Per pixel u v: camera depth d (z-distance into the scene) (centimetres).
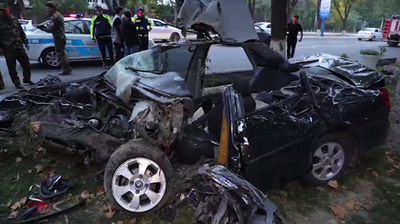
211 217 237
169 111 265
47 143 336
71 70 837
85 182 325
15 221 267
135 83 300
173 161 300
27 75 682
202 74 363
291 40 1044
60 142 317
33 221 265
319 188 319
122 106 326
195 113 332
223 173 238
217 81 362
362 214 282
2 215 276
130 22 773
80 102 359
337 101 313
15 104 385
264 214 227
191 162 301
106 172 265
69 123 316
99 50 932
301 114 294
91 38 903
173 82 297
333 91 321
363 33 2881
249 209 223
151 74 333
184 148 295
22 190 314
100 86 379
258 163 269
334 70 366
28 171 348
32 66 911
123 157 263
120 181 270
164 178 267
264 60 362
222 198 229
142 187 267
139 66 360
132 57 374
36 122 314
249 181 270
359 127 321
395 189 319
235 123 259
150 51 377
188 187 260
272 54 362
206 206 242
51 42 870
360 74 358
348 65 382
